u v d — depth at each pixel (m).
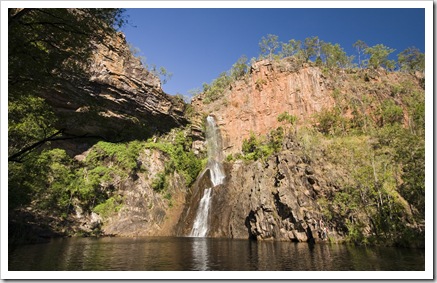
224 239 45.28
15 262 19.33
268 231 42.88
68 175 51.72
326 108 85.12
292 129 77.88
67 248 28.41
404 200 36.38
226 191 59.78
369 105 84.62
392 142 47.03
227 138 88.81
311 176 42.75
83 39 17.80
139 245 33.78
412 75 103.94
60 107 52.97
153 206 57.72
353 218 35.44
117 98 64.44
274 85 92.88
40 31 16.64
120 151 61.56
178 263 20.84
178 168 69.31
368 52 109.50
